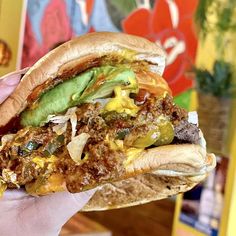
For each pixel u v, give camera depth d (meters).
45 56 0.18
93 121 0.18
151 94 0.19
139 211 0.49
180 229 0.43
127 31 0.45
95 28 0.44
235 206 0.39
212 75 0.42
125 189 0.23
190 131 0.19
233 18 0.42
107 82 0.18
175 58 0.45
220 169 0.40
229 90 0.40
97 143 0.18
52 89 0.18
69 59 0.18
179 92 0.44
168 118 0.19
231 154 0.39
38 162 0.18
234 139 0.39
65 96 0.18
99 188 0.22
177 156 0.18
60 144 0.18
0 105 0.18
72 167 0.18
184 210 0.43
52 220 0.20
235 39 0.41
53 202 0.20
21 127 0.19
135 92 0.19
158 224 0.46
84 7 0.43
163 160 0.18
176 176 0.20
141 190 0.23
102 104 0.18
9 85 0.18
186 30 0.45
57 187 0.18
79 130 0.18
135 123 0.18
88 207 0.24
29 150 0.18
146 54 0.19
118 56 0.18
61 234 0.45
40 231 0.21
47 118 0.18
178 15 0.45
